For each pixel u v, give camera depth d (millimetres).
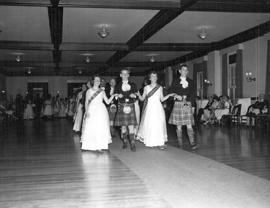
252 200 3398
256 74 11977
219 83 14469
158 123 6766
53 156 6188
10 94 25125
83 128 6730
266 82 11234
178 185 4000
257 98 11609
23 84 25359
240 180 4176
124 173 4668
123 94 6703
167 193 3699
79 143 8055
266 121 10148
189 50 15094
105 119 6629
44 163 5527
